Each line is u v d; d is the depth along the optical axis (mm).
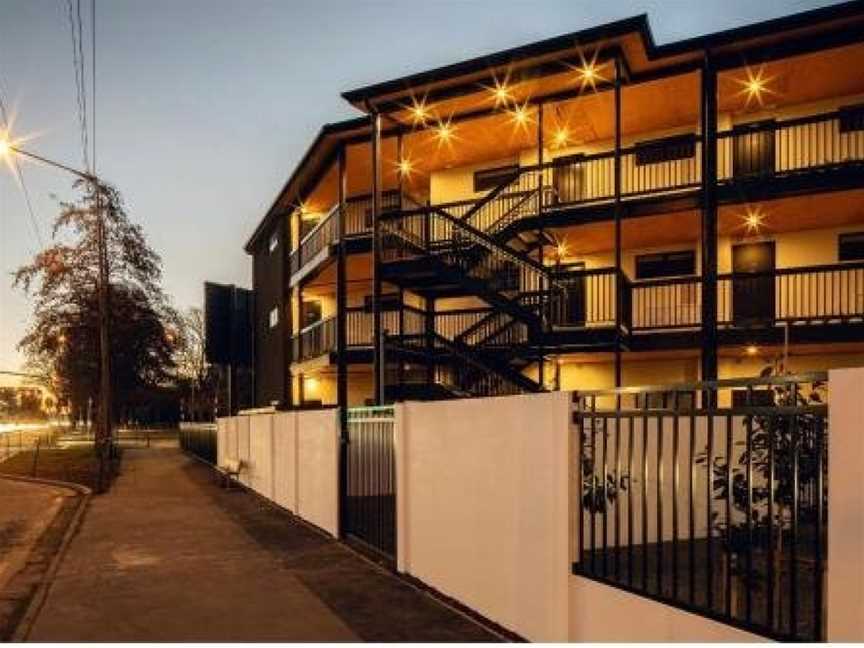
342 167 20797
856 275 15438
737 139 18312
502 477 6637
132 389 35906
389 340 18438
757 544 5617
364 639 6246
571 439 5723
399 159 19312
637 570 7832
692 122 18875
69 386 36031
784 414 4020
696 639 4402
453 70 16766
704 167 15672
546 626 5859
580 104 17922
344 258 20766
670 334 17250
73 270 32312
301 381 26719
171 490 19281
